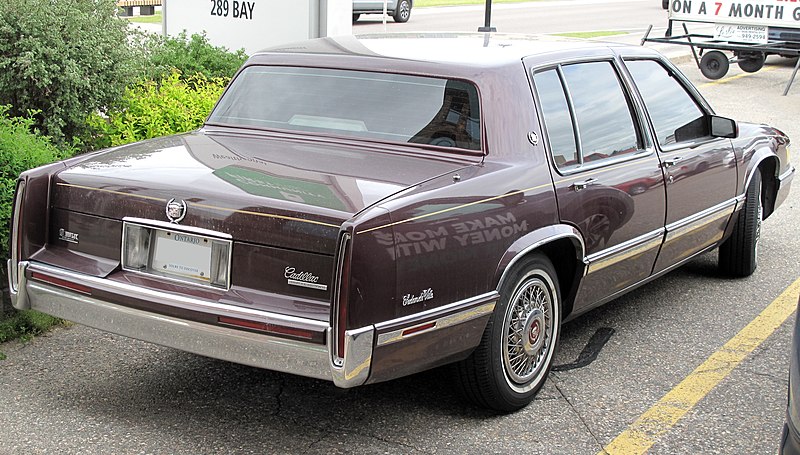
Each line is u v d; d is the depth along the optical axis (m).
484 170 4.52
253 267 4.02
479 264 4.29
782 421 4.75
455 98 4.80
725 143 6.49
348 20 11.95
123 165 4.51
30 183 4.48
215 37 12.52
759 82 18.02
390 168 4.46
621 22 29.50
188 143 4.98
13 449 4.18
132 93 7.95
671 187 5.75
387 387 4.98
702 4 17.56
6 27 6.71
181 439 4.34
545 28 26.73
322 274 3.89
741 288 6.89
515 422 4.64
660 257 5.85
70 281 4.34
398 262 3.91
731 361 5.53
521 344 4.68
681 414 4.80
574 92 5.23
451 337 4.20
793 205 9.45
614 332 5.95
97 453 4.18
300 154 4.69
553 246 4.99
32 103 7.11
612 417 4.74
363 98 4.99
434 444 4.38
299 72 5.27
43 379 4.92
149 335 4.19
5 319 5.46
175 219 4.16
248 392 4.87
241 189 4.11
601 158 5.24
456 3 35.59
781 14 16.81
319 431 4.47
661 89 6.02
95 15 7.50
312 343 3.83
